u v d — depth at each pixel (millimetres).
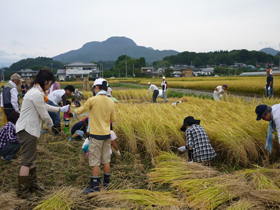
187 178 3379
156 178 3463
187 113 6203
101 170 4004
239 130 4457
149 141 4539
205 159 3939
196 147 3969
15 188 3238
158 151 4598
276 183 3061
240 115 5656
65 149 4926
